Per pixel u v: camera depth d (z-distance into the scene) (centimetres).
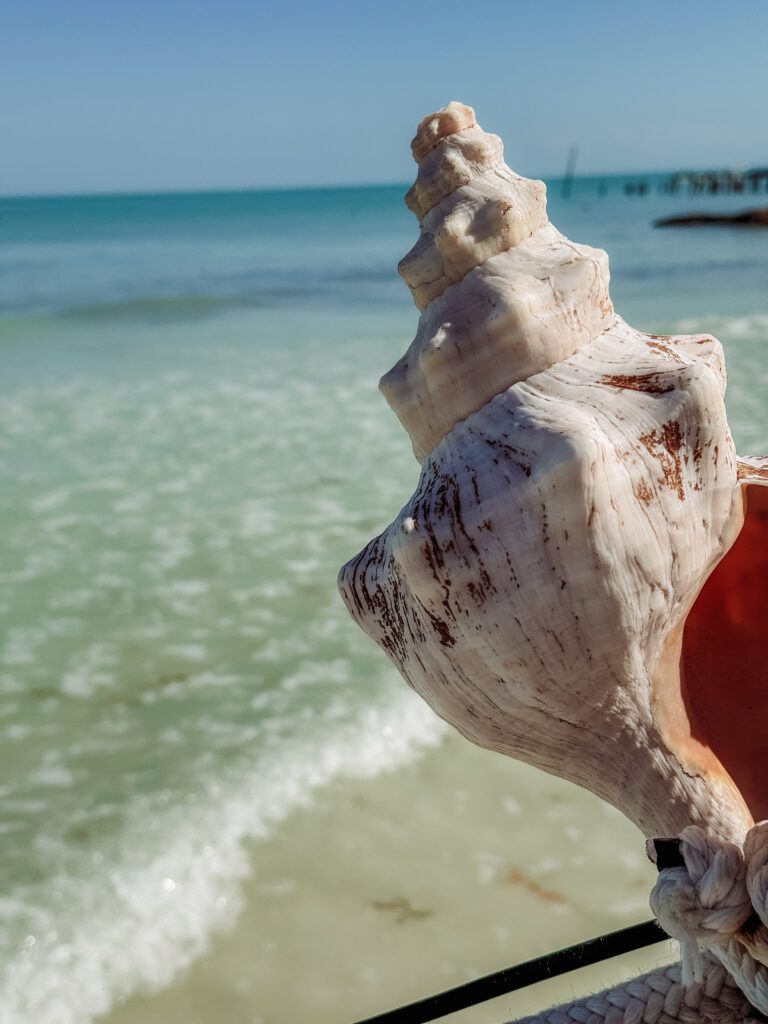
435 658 104
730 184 10825
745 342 1416
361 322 1939
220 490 810
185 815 394
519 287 111
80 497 800
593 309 115
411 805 401
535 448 98
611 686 99
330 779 418
